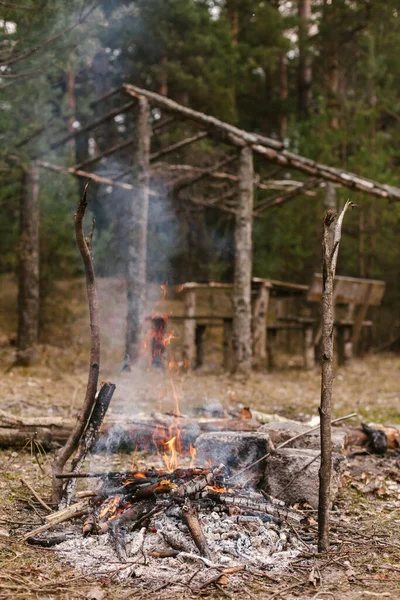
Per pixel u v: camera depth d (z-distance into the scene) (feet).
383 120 67.56
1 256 43.73
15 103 31.60
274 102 72.84
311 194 50.14
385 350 57.93
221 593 10.38
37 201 40.11
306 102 73.26
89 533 12.54
